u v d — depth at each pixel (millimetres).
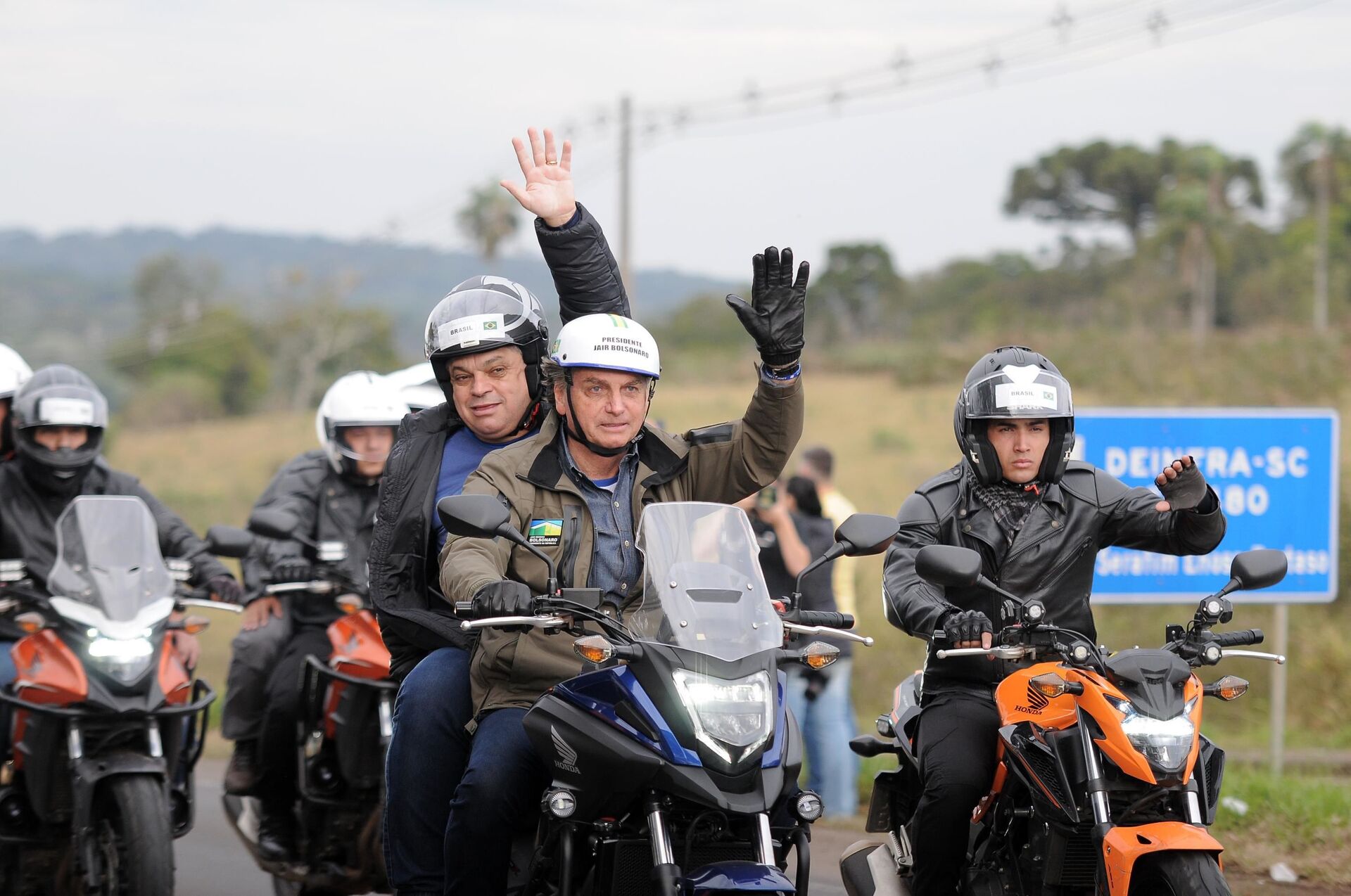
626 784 12289
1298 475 28797
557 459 14422
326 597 22281
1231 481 28766
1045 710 13836
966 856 14805
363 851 20312
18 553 20500
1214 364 106750
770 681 12398
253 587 22344
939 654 13906
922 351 177000
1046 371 15102
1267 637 40656
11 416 21812
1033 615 13383
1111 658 13383
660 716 12211
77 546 19375
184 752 19781
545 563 13922
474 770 13477
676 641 12391
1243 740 35250
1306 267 187625
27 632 19219
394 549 15664
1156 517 15242
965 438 15383
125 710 18266
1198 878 12281
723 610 12562
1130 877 12586
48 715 18234
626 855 12617
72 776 18000
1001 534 15391
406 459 15914
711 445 15148
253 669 21812
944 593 15523
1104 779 13117
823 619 13344
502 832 13523
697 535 13133
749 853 12672
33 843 18719
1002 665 15227
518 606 12516
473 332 15594
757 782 12164
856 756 27609
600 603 12984
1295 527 28797
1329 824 22984
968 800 14484
